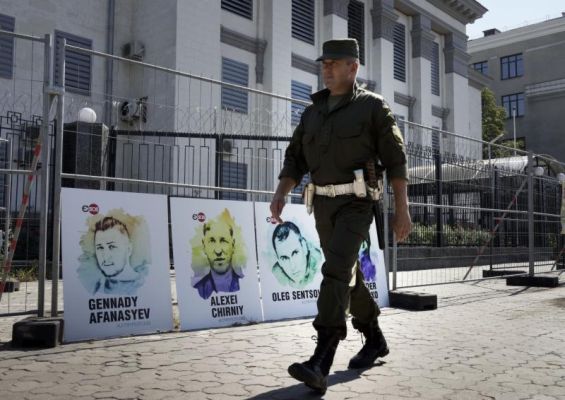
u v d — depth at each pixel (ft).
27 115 32.89
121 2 55.11
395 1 85.71
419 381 11.10
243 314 17.21
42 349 13.14
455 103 98.17
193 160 27.20
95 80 45.96
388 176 10.96
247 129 25.49
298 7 70.28
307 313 18.76
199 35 54.54
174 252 16.21
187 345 13.91
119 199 15.35
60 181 14.49
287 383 10.71
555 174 40.42
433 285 29.68
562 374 11.82
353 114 10.73
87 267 14.52
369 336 12.36
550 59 151.64
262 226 18.34
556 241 35.42
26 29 48.11
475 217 31.71
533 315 19.70
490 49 162.09
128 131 25.79
